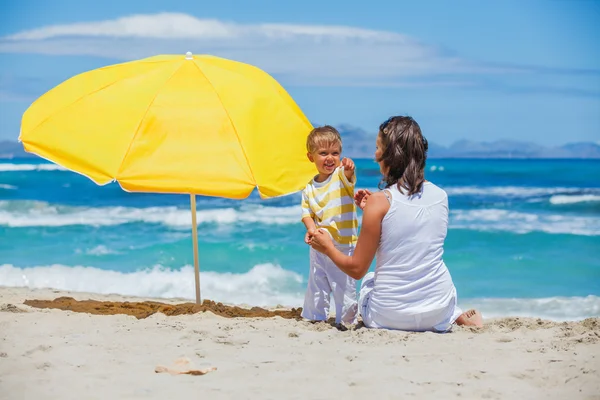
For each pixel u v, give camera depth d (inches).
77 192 1002.7
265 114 230.1
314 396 143.2
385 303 196.1
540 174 1526.8
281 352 175.3
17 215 732.0
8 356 168.7
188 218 708.7
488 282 429.1
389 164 194.7
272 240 579.5
